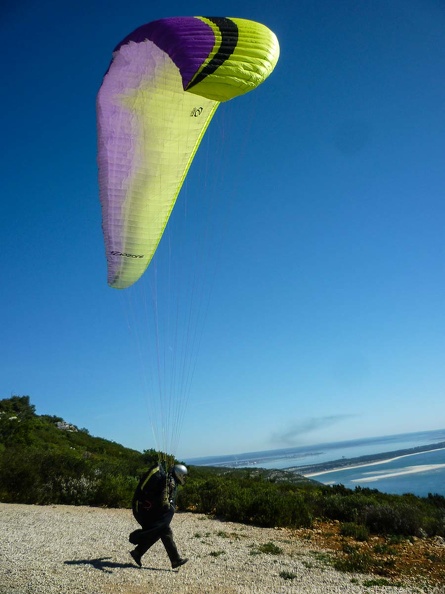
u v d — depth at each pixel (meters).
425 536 10.80
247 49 5.42
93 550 8.14
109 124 6.25
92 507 13.73
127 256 6.98
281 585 6.77
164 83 6.18
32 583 6.01
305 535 10.57
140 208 6.87
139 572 6.88
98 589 5.94
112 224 6.74
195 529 10.91
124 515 12.44
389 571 7.90
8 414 40.44
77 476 15.24
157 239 7.18
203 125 6.86
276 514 11.72
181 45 5.30
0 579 6.16
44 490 14.12
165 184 6.95
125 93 6.15
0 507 12.77
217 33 5.43
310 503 13.20
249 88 5.40
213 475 22.36
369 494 16.78
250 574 7.26
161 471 7.17
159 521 7.03
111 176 6.49
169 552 7.10
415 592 6.81
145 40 5.70
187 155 6.98
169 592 6.10
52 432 35.41
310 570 7.70
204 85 5.26
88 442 36.31
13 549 7.89
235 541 9.71
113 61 5.94
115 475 17.42
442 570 8.07
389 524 11.25
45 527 10.21
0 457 15.66
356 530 10.63
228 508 12.40
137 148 6.52
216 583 6.66
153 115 6.42
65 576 6.39
